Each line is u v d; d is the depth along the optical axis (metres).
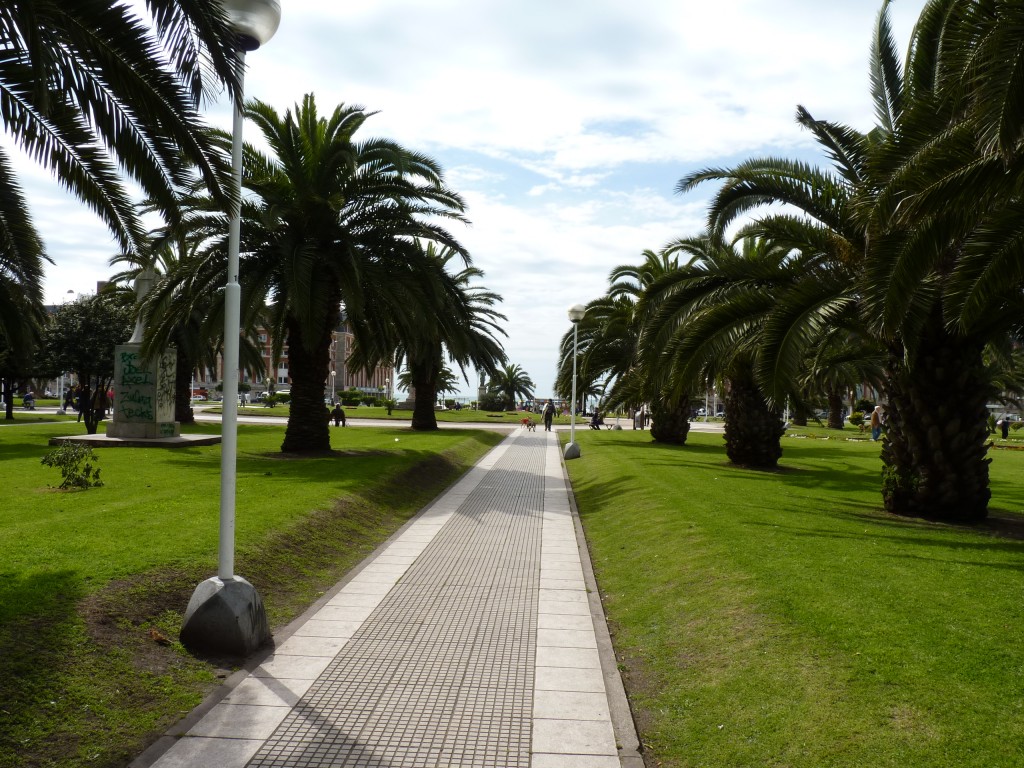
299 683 5.30
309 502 10.95
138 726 4.52
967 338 10.90
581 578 8.52
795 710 4.47
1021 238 8.02
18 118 7.02
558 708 4.98
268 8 6.22
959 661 4.91
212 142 6.68
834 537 9.16
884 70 11.81
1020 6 5.67
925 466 11.04
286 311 19.20
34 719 4.32
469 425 47.22
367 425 40.75
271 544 8.49
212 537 8.16
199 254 16.88
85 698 4.65
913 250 8.27
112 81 6.23
